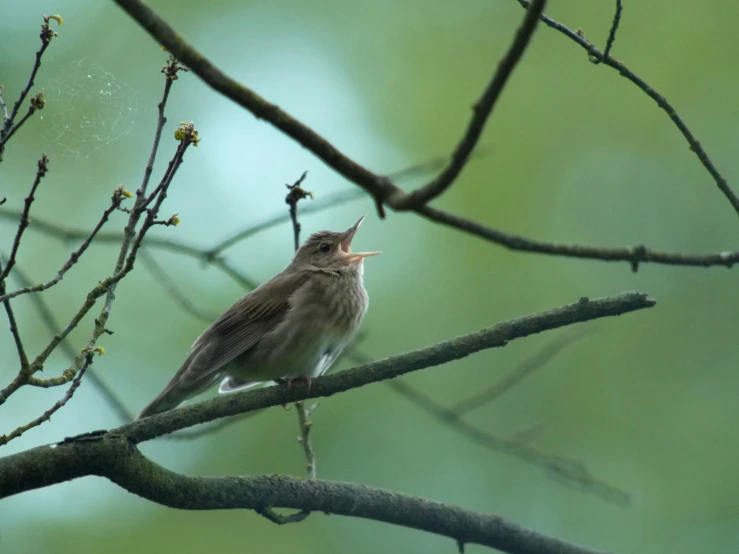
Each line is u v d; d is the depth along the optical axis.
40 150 13.23
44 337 13.55
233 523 12.83
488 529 7.41
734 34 14.66
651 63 14.80
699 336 14.46
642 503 13.38
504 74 4.33
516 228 14.50
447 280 14.54
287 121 4.66
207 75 4.59
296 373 9.91
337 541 12.91
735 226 14.54
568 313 7.23
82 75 8.99
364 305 10.38
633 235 14.65
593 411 14.02
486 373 14.28
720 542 12.89
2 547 12.39
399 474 13.35
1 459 6.04
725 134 14.61
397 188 4.77
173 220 6.13
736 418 13.80
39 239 13.77
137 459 6.38
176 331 13.77
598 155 14.76
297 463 13.15
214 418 7.04
